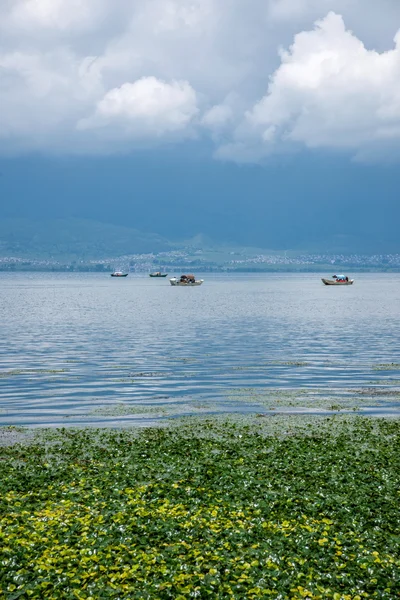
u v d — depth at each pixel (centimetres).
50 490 2741
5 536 2152
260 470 3078
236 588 1798
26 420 4484
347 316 15438
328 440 3791
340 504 2581
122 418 4525
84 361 7644
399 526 2366
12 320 14388
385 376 6456
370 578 1906
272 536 2206
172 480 2908
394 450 3519
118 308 18938
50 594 1775
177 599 1731
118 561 1977
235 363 7438
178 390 5694
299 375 6538
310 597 1772
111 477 2964
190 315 15888
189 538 2167
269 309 18312
